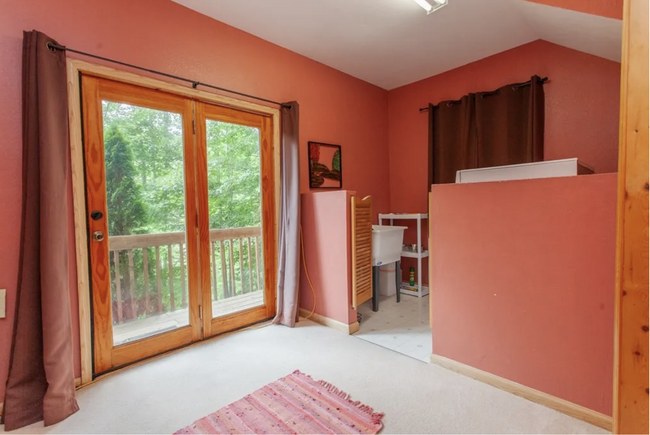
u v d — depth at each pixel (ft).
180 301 7.56
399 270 11.03
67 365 5.30
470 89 10.89
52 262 5.14
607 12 5.34
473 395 5.57
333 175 11.04
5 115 5.27
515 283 5.55
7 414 4.91
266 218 9.10
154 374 6.35
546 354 5.25
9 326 5.32
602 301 4.72
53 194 5.19
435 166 11.79
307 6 7.49
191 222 7.61
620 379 3.56
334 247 8.64
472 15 7.98
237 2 7.30
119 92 6.48
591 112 8.62
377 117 12.83
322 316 9.05
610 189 4.62
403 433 4.66
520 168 6.10
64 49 5.43
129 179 6.73
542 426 4.78
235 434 4.66
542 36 8.97
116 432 4.78
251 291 8.93
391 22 8.26
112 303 6.59
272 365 6.68
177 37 7.24
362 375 6.25
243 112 8.53
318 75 10.48
